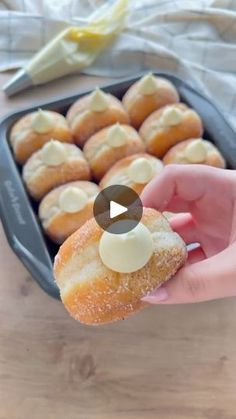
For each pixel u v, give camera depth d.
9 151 0.54
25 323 0.46
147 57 0.66
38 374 0.43
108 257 0.31
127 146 0.55
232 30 0.70
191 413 0.42
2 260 0.49
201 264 0.34
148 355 0.44
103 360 0.44
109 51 0.67
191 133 0.57
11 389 0.42
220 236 0.45
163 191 0.42
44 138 0.56
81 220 0.49
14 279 0.48
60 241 0.50
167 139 0.56
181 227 0.46
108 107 0.58
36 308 0.46
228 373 0.44
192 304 0.47
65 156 0.54
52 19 0.68
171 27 0.70
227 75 0.67
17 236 0.48
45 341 0.45
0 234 0.51
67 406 0.42
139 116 0.60
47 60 0.63
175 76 0.62
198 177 0.41
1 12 0.67
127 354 0.44
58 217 0.49
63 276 0.34
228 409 0.42
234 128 0.62
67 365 0.44
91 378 0.43
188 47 0.68
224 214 0.44
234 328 0.46
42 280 0.46
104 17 0.68
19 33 0.67
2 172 0.52
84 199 0.50
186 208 0.45
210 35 0.69
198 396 0.42
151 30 0.69
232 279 0.33
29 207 0.50
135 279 0.31
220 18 0.69
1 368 0.43
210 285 0.33
